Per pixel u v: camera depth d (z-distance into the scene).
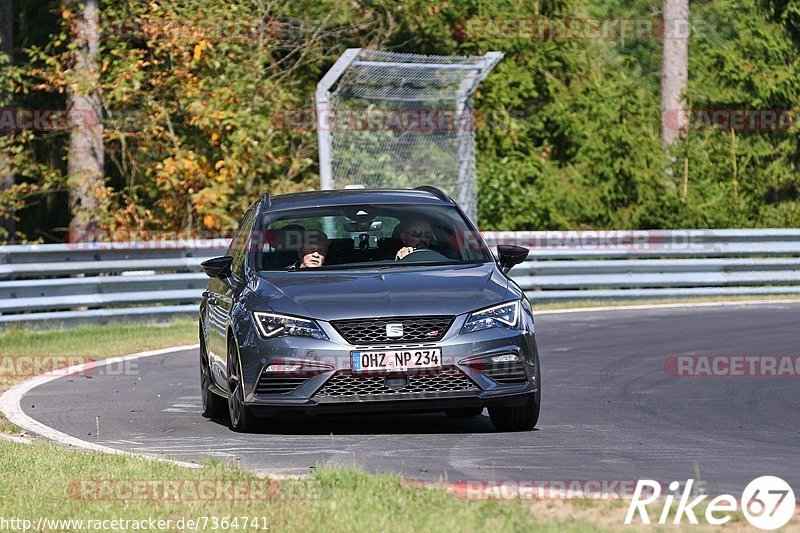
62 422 34.25
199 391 40.97
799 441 29.44
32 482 23.75
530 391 30.20
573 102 99.06
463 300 30.00
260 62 83.69
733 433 30.75
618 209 96.69
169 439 30.70
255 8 89.31
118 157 91.88
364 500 20.42
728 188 104.31
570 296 70.00
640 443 29.02
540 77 99.06
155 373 45.50
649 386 40.25
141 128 85.00
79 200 84.00
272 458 27.09
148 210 84.19
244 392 30.25
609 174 95.88
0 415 35.00
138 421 34.38
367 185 73.88
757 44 109.25
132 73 81.44
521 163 94.56
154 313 61.50
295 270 32.31
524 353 30.09
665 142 101.31
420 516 19.33
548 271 69.81
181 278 62.81
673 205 96.56
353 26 93.38
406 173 74.75
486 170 89.75
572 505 20.30
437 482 22.78
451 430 31.58
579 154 96.69
